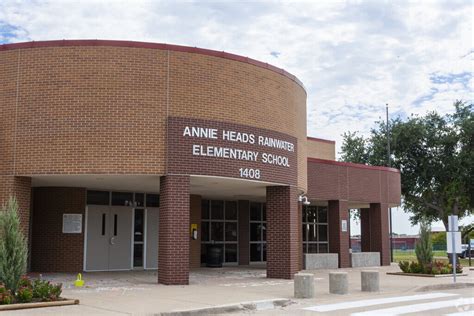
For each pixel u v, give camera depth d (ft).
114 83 57.11
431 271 77.92
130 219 79.41
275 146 66.64
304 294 49.98
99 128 56.44
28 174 56.70
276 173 66.44
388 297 52.44
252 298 46.88
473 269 95.55
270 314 40.83
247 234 100.68
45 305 40.37
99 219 76.43
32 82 57.72
